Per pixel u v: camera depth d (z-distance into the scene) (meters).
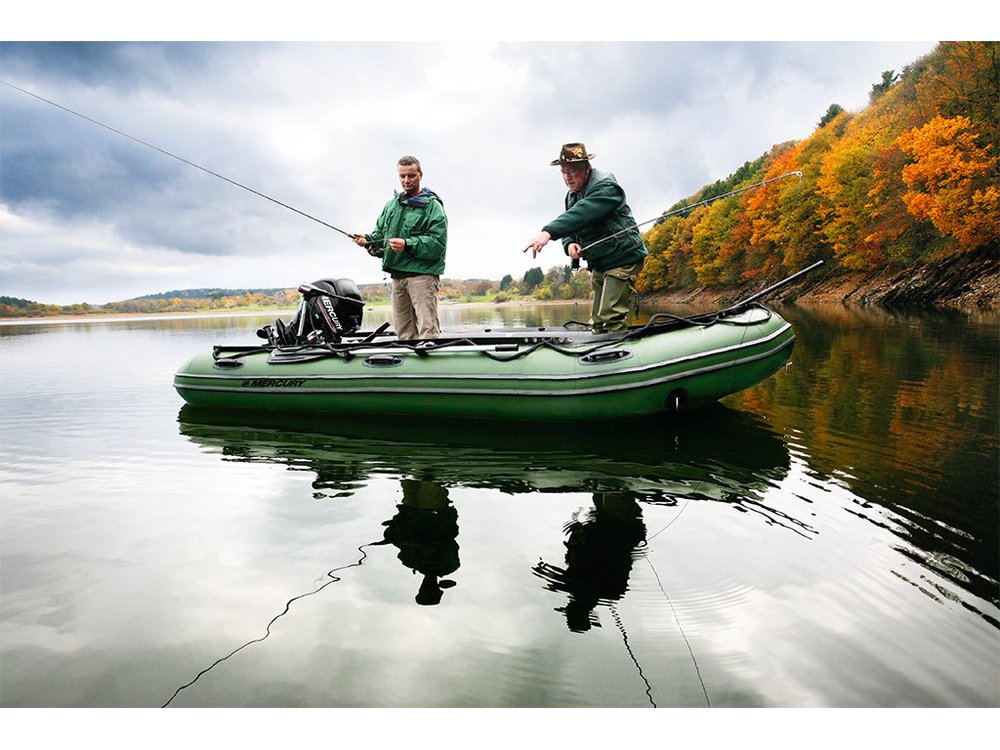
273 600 1.96
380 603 1.93
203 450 3.95
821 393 4.99
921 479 2.88
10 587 2.08
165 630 1.80
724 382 4.12
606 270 4.55
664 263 57.81
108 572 2.19
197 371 5.50
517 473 3.23
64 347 12.75
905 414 4.12
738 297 36.88
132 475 3.41
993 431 3.62
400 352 4.73
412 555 2.27
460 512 2.70
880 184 27.59
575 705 1.47
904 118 27.34
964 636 1.69
